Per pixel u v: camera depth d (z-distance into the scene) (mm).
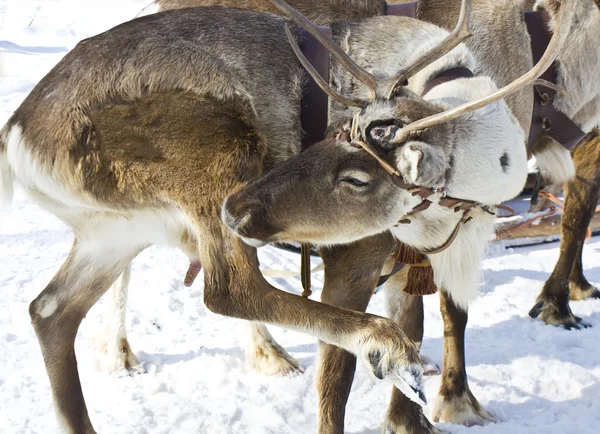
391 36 3385
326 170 2936
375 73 3320
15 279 5414
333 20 3555
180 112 3105
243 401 3949
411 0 3979
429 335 4699
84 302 3604
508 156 3025
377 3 3691
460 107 2717
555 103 4227
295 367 4312
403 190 2967
